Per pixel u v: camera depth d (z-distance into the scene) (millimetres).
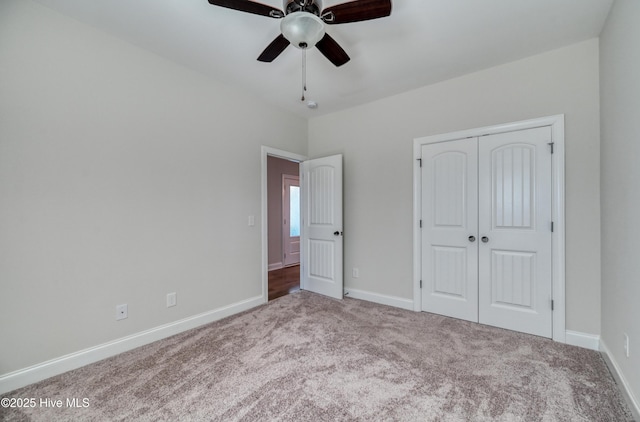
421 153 3020
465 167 2750
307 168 3932
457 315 2805
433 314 2934
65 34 1923
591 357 2039
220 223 2906
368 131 3432
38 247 1809
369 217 3416
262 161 3346
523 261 2457
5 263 1697
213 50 2359
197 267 2697
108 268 2119
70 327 1938
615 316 1790
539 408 1522
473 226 2705
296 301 3428
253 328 2611
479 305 2678
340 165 3512
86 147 2012
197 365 1973
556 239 2301
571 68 2256
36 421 1451
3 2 1699
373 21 1964
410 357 2057
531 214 2420
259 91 3137
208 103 2799
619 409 1513
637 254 1449
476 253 2688
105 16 1938
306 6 1579
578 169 2227
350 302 3369
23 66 1759
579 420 1438
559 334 2283
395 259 3207
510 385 1722
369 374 1848
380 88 3045
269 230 5371
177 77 2555
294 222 5930
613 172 1823
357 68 2623
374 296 3375
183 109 2596
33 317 1789
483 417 1458
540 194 2381
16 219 1732
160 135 2432
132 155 2256
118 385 1749
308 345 2258
